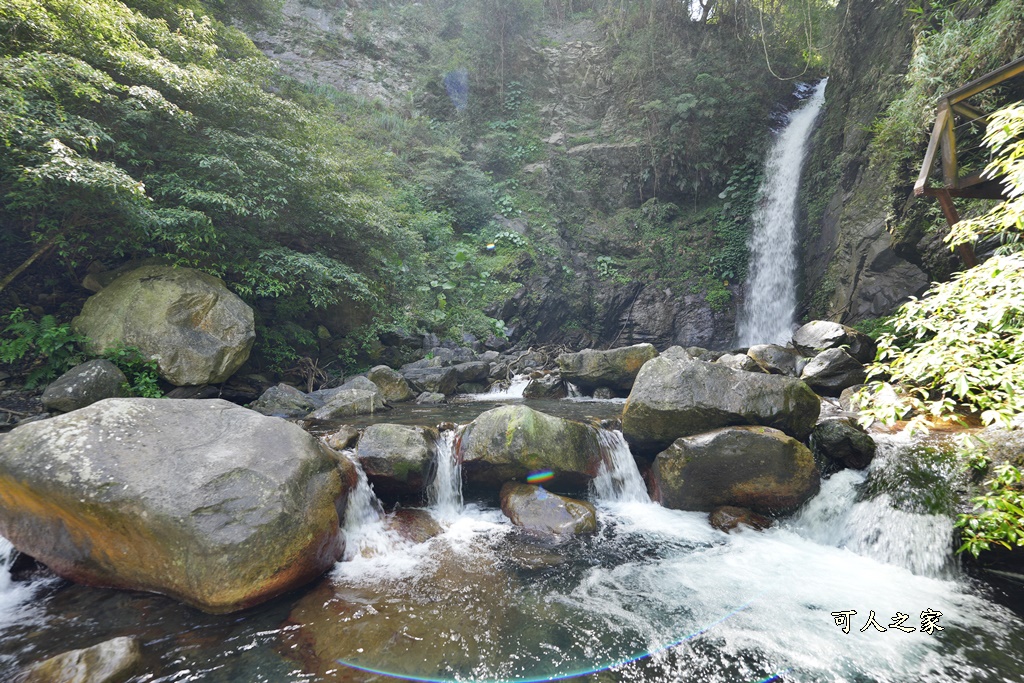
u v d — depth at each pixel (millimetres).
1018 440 3531
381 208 10273
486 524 4258
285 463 3238
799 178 15812
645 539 3953
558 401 8547
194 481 2934
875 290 10672
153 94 6332
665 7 20312
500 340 12977
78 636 2604
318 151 9289
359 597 3047
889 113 8906
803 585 3303
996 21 6516
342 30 19734
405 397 8594
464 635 2699
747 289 16891
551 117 20469
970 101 7016
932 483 3672
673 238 18172
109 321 6426
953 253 7594
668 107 18469
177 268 6988
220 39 10680
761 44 19547
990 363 2506
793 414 4453
